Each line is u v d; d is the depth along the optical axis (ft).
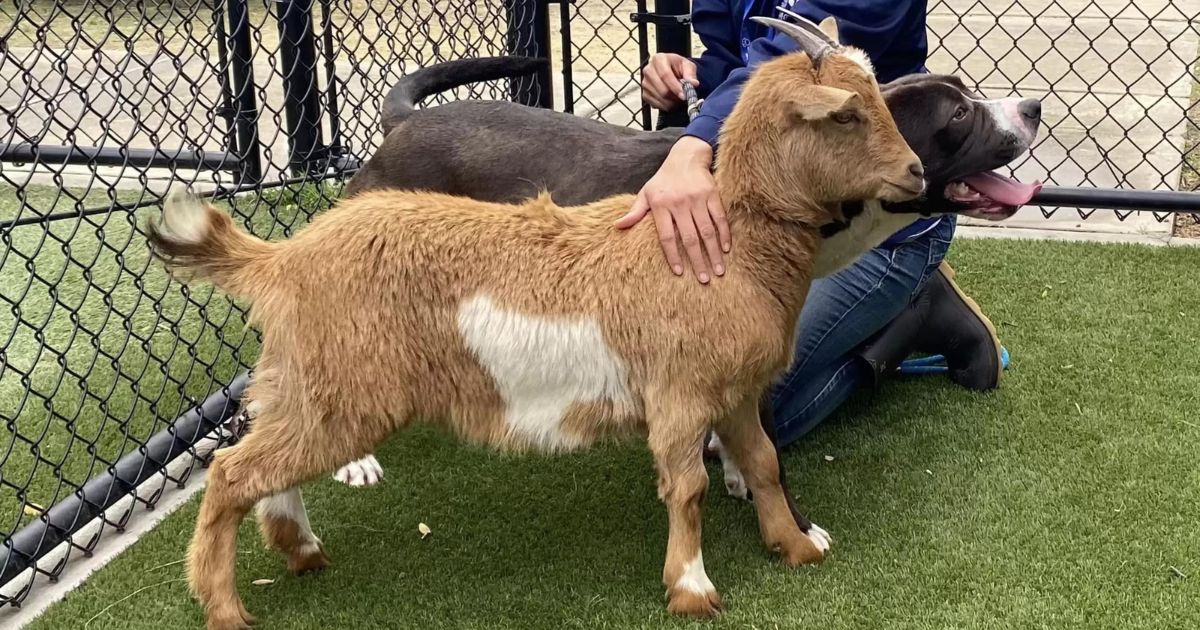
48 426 9.45
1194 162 17.74
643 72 11.84
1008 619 7.82
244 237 7.77
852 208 7.66
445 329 7.46
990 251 14.46
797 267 7.56
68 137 11.48
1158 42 27.17
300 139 15.79
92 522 9.44
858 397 11.21
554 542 9.09
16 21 9.56
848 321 10.03
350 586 8.60
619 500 9.68
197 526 7.91
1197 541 8.59
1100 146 17.30
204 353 12.53
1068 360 11.63
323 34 15.42
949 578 8.32
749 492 9.45
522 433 7.67
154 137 11.34
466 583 8.59
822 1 8.91
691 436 7.53
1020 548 8.63
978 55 26.84
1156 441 10.04
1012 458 9.94
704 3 11.03
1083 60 25.85
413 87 11.21
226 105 15.48
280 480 7.57
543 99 15.19
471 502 9.72
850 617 7.94
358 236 7.47
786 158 7.24
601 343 7.41
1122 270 13.73
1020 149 8.09
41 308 13.66
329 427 7.46
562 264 7.44
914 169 7.05
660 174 7.63
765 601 8.17
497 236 7.50
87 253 15.29
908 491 9.54
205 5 12.90
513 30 14.65
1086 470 9.66
